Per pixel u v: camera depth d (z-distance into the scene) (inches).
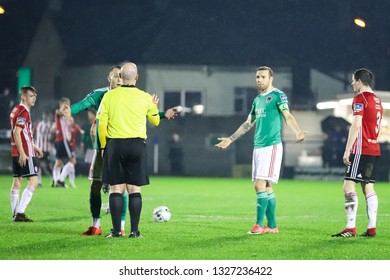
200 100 6550.2
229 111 6555.1
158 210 1893.5
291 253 1339.8
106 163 1477.6
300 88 6525.6
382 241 1510.8
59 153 3528.5
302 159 5374.0
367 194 1610.5
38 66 6569.9
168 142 5457.7
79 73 6574.8
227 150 5398.6
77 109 1552.7
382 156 5113.2
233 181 4611.2
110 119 1480.1
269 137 1595.7
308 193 3412.9
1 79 6515.8
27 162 1854.1
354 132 1551.4
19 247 1373.0
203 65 6540.4
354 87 1603.1
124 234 1578.5
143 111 1489.9
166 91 6535.4
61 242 1435.8
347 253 1348.4
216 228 1738.4
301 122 5477.4
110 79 1576.0
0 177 4630.9
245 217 2075.5
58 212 2155.5
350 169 1578.5
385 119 5236.2
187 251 1347.2
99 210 1573.6
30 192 1859.0
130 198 1513.3
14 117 1855.3
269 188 1662.2
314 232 1674.5
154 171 5467.5
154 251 1343.5
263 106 1600.6
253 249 1378.0
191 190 3499.0
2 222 1828.2
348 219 1589.6
